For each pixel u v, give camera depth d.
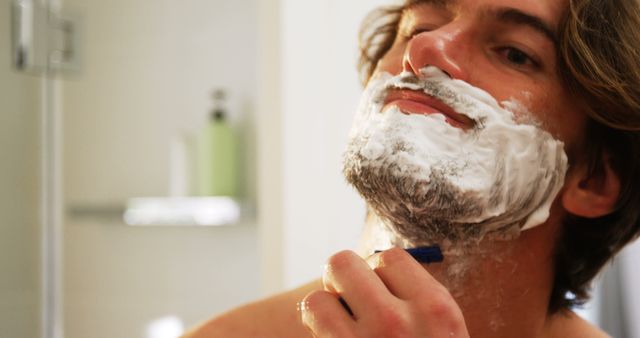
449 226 0.57
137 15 1.52
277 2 1.24
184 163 1.43
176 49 1.48
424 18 0.62
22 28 1.02
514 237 0.60
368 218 0.64
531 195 0.59
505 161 0.57
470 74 0.58
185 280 1.48
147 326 1.52
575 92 0.59
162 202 1.46
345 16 1.17
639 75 0.59
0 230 0.98
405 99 0.58
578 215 0.63
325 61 1.19
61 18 1.08
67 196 1.58
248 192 1.40
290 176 1.22
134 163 1.52
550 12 0.59
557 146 0.59
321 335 0.45
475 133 0.57
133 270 1.53
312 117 1.20
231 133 1.40
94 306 1.56
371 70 0.73
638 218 0.65
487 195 0.56
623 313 1.42
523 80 0.58
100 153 1.55
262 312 0.68
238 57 1.41
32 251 1.03
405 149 0.55
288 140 1.22
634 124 0.60
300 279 1.20
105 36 1.55
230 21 1.43
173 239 1.49
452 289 0.59
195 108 1.45
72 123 1.58
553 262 0.65
